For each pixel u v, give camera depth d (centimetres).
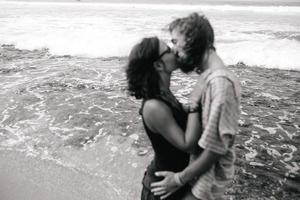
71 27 1731
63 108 675
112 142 541
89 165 489
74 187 435
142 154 504
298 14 2500
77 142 549
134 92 205
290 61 1098
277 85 863
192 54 185
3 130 604
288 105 710
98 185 439
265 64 1095
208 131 180
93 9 2969
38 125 612
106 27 1712
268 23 1934
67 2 4541
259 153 503
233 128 183
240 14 2486
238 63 1120
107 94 761
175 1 5425
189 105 198
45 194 420
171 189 204
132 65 196
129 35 1455
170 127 195
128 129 580
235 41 1373
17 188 435
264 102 728
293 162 478
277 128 590
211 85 180
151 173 224
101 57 1191
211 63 187
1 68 1012
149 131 206
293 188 419
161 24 1806
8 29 1694
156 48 193
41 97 744
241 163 475
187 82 860
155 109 194
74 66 1034
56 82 855
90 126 597
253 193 410
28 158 511
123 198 411
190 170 194
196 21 184
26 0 5084
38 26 1791
